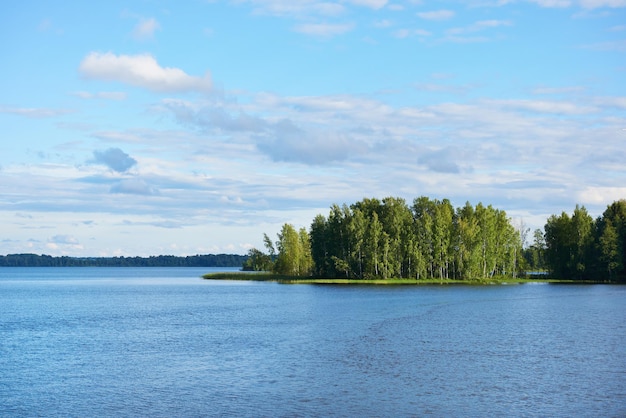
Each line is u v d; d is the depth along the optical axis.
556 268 191.75
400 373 45.53
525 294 134.88
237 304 114.12
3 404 38.34
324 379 43.69
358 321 80.50
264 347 58.34
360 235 182.12
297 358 52.03
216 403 37.81
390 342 60.78
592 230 188.00
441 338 63.62
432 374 45.12
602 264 182.75
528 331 69.44
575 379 43.38
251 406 37.03
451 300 117.75
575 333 67.75
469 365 48.47
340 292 146.25
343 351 55.41
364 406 36.69
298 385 41.97
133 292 165.75
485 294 135.38
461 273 187.38
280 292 151.25
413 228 184.62
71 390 41.75
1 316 95.00
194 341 63.44
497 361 50.22
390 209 186.00
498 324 76.56
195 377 45.00
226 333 69.75
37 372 47.88
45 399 39.47
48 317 92.94
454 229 187.00
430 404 36.97
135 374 46.50
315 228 198.00
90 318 90.62
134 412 36.28
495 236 191.75
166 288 187.50
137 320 86.75
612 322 79.00
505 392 39.69
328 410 35.94
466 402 37.34
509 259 196.00
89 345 61.75
